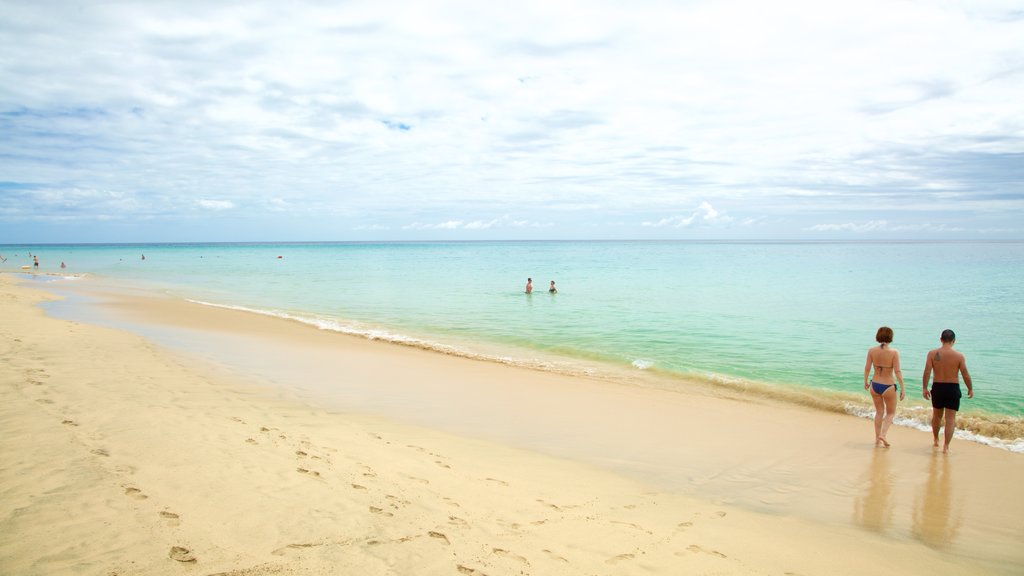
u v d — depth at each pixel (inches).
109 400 322.3
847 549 215.8
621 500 248.4
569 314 961.5
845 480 293.7
